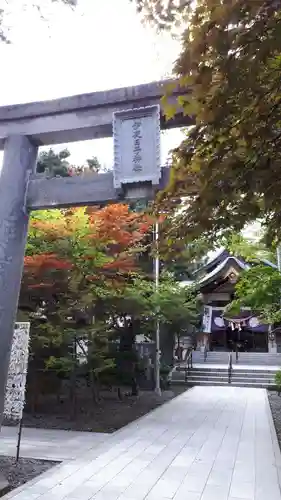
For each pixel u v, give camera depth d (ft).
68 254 31.12
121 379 44.29
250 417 35.58
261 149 8.93
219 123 8.62
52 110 18.01
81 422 33.35
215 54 8.03
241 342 101.40
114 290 34.76
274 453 23.80
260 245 30.71
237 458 22.72
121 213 31.24
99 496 16.69
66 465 21.02
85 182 17.03
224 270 86.99
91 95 17.60
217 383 62.95
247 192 9.55
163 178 15.93
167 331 59.88
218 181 9.36
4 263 17.17
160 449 24.64
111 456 22.93
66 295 32.73
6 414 21.58
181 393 53.52
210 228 11.16
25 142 18.45
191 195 11.41
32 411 36.91
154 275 49.32
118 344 45.85
